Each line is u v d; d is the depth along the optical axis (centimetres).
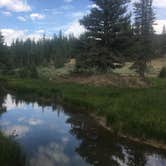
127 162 1073
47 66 9362
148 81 3594
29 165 988
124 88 2938
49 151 1157
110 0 3659
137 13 4878
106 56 3622
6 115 1966
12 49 12238
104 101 2052
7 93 3378
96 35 3706
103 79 3316
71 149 1199
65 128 1578
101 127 1596
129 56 3828
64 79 3906
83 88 2939
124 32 3612
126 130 1405
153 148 1222
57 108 2273
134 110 1659
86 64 3744
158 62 9012
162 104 1830
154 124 1322
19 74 5856
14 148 1011
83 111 2103
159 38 9950
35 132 1473
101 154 1151
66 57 10000
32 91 3231
